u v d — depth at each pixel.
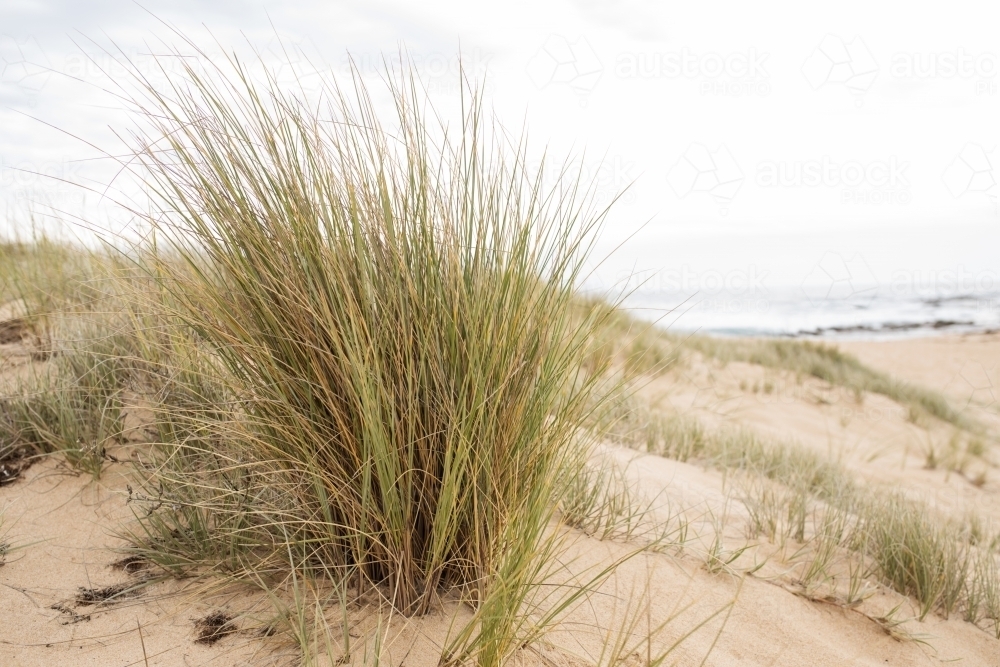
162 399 2.08
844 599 2.35
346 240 1.56
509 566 1.50
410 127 1.61
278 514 1.70
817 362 11.56
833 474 4.27
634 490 2.96
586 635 1.67
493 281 1.62
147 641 1.45
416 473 1.59
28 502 1.96
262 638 1.46
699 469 3.96
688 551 2.39
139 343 2.38
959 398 11.72
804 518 2.88
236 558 1.68
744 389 9.17
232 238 1.54
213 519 1.80
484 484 1.59
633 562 2.16
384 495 1.49
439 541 1.53
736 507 3.17
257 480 1.74
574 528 2.30
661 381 7.57
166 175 1.55
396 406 1.57
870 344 18.72
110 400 2.31
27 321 3.02
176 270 1.70
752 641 1.91
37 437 2.19
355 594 1.61
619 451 3.70
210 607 1.57
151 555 1.71
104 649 1.42
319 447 1.55
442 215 1.60
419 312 1.57
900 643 2.17
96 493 2.03
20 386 2.37
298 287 1.52
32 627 1.48
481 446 1.52
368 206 1.58
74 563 1.72
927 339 20.22
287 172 1.54
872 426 8.23
